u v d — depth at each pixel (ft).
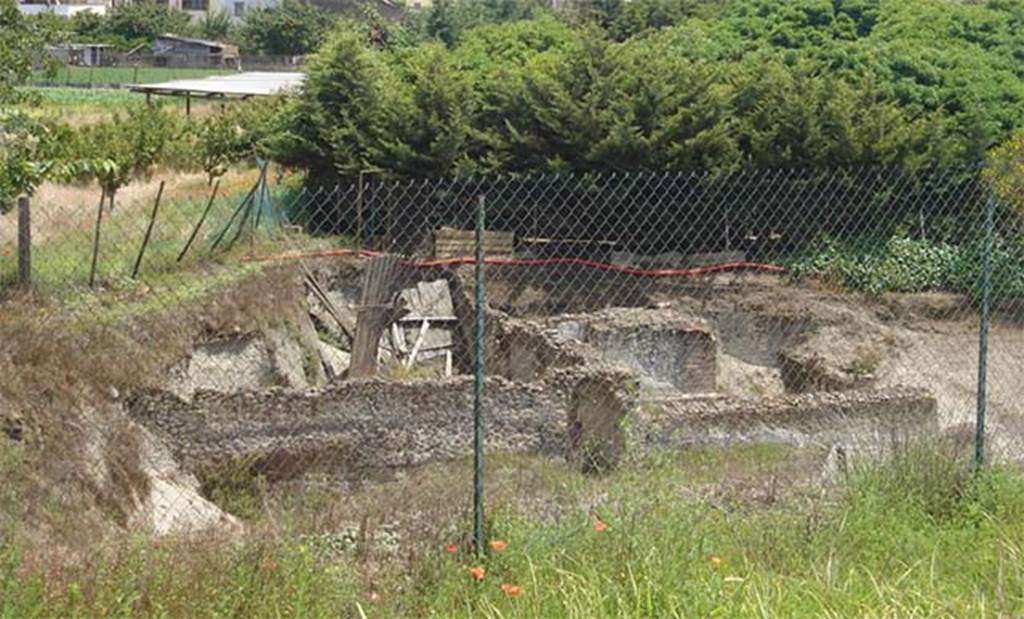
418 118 94.38
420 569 25.08
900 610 23.11
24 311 48.37
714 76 96.17
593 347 69.82
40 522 35.83
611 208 89.66
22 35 38.83
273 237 80.53
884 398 57.98
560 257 87.56
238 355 63.16
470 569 24.82
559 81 94.17
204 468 52.06
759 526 27.78
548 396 59.67
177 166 111.86
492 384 59.21
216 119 126.62
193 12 279.28
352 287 84.38
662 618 22.41
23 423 41.45
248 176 105.70
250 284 67.72
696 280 85.51
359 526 28.27
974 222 82.84
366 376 74.08
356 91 98.07
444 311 85.25
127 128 109.70
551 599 23.31
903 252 84.58
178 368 55.67
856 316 78.54
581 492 31.24
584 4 180.45
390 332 83.25
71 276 54.60
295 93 111.55
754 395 66.33
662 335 73.51
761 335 81.00
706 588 23.26
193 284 62.28
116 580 23.02
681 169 89.45
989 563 26.02
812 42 119.75
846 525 27.76
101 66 202.28
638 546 25.38
